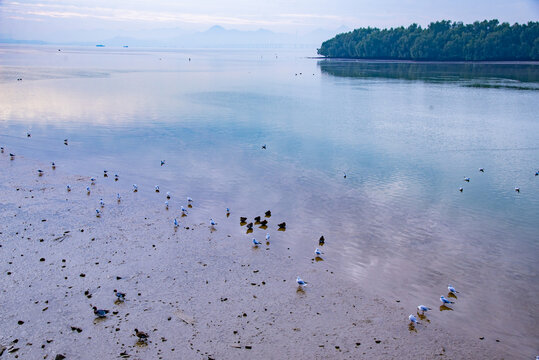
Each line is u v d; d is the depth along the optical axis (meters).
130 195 34.38
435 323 19.27
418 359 17.00
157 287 21.52
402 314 19.84
